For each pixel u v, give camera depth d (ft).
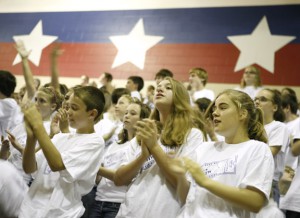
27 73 12.07
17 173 8.17
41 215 7.32
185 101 7.69
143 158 7.09
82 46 25.82
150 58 24.14
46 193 7.62
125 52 24.79
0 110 11.78
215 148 6.82
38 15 27.27
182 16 23.86
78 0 26.55
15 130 10.58
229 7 22.86
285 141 10.55
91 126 8.13
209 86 22.45
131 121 9.95
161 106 7.70
